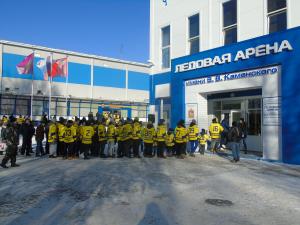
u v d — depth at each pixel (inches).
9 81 1574.8
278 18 584.4
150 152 635.5
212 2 713.0
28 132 672.4
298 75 524.4
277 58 556.4
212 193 327.0
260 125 684.7
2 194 318.0
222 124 716.0
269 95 570.9
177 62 772.0
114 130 644.1
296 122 525.3
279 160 550.9
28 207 274.2
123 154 637.9
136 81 2130.9
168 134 636.1
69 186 353.7
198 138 665.6
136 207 275.4
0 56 1557.6
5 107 1557.6
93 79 1911.9
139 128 630.5
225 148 735.1
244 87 619.5
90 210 266.1
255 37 614.2
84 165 514.0
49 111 1557.6
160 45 855.7
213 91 688.4
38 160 587.5
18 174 429.7
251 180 394.0
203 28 729.6
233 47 637.9
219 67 668.1
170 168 482.6
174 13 813.2
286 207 279.1
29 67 1449.3
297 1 548.4
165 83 832.3
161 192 328.5
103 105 1843.0
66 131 599.2
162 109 820.6
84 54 1867.6
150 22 887.7
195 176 417.4
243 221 241.9
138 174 428.8
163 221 240.2
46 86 1694.1
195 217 250.4
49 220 240.8
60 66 1486.2
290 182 383.6
